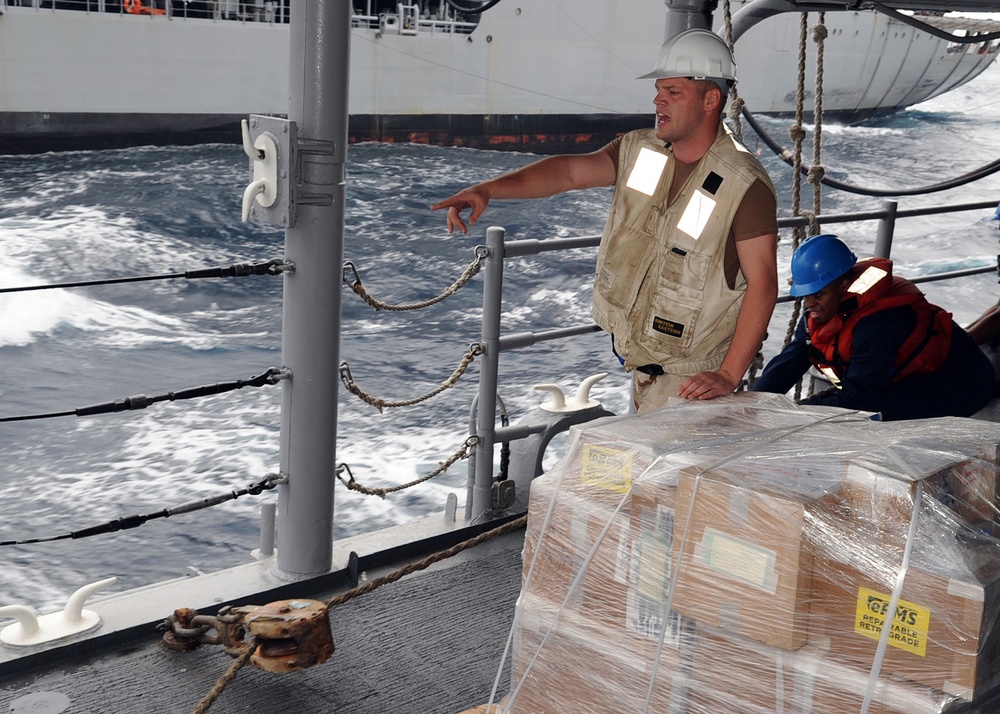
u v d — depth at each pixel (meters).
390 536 3.36
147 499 7.80
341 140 2.86
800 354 3.69
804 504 1.72
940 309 3.62
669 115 2.75
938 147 36.47
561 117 30.61
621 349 3.03
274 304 16.42
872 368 3.43
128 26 25.00
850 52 36.00
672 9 4.05
